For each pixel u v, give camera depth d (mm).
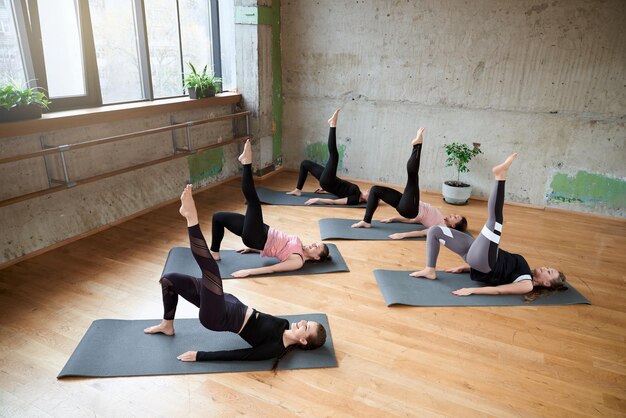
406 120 4656
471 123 4379
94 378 1844
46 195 2971
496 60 4109
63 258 2943
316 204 4223
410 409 1745
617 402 1817
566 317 2439
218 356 1937
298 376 1908
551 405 1791
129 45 3664
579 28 3742
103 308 2373
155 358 1969
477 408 1763
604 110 3857
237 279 2736
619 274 2975
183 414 1679
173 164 4109
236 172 5113
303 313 2391
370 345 2141
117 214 3566
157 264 2906
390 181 4945
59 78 3139
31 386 1792
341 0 4562
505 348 2152
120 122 3457
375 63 4617
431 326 2314
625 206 4012
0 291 2506
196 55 4516
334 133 3906
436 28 4250
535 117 4113
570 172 4125
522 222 3957
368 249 3256
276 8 4781
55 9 3014
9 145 2688
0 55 2742
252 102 4777
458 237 2705
